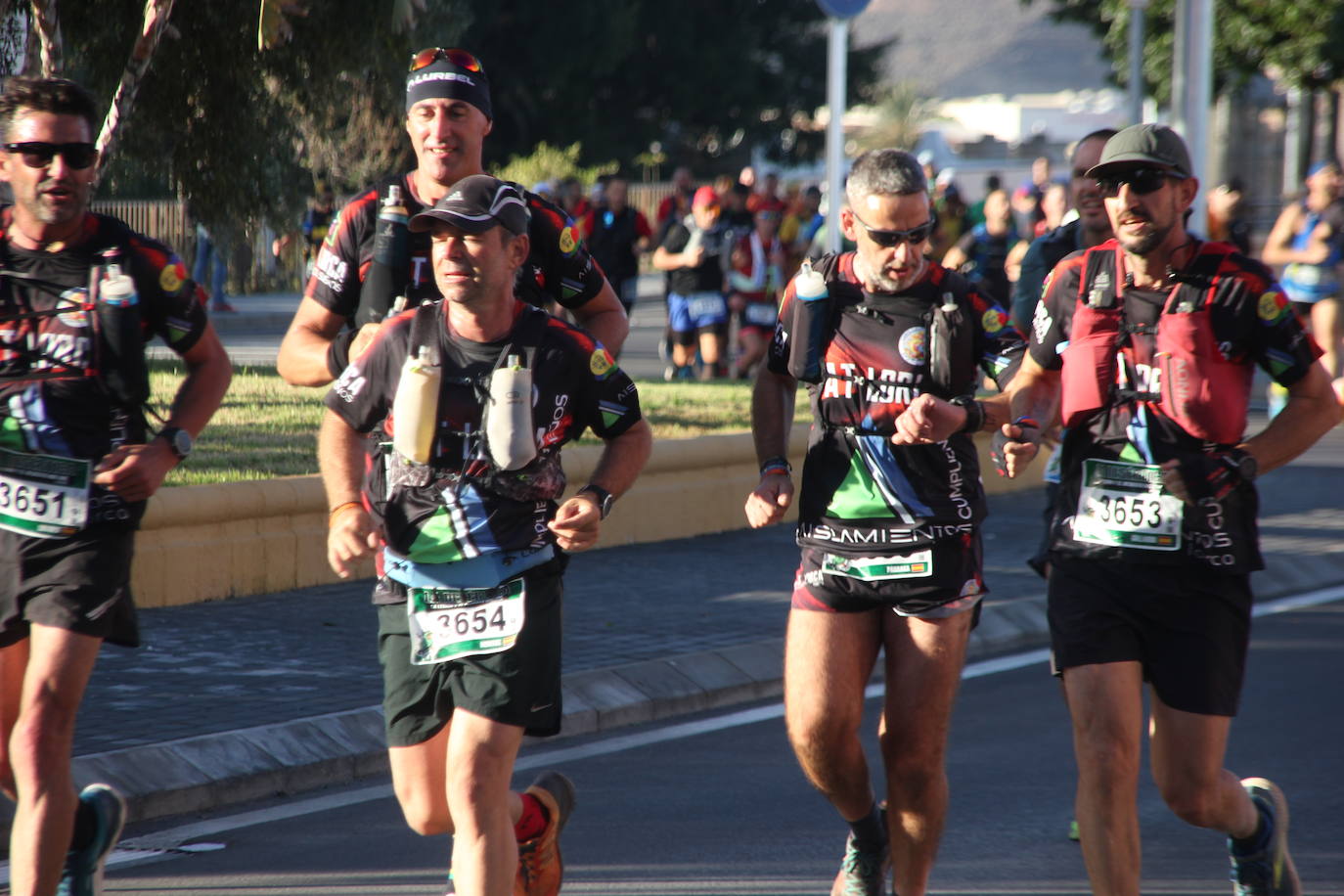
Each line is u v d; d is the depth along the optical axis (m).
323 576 24.47
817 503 12.41
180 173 33.62
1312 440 11.52
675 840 14.88
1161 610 11.45
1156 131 11.31
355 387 11.22
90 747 15.81
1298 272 42.75
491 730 10.96
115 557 11.34
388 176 12.53
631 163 143.75
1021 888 13.73
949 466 12.25
